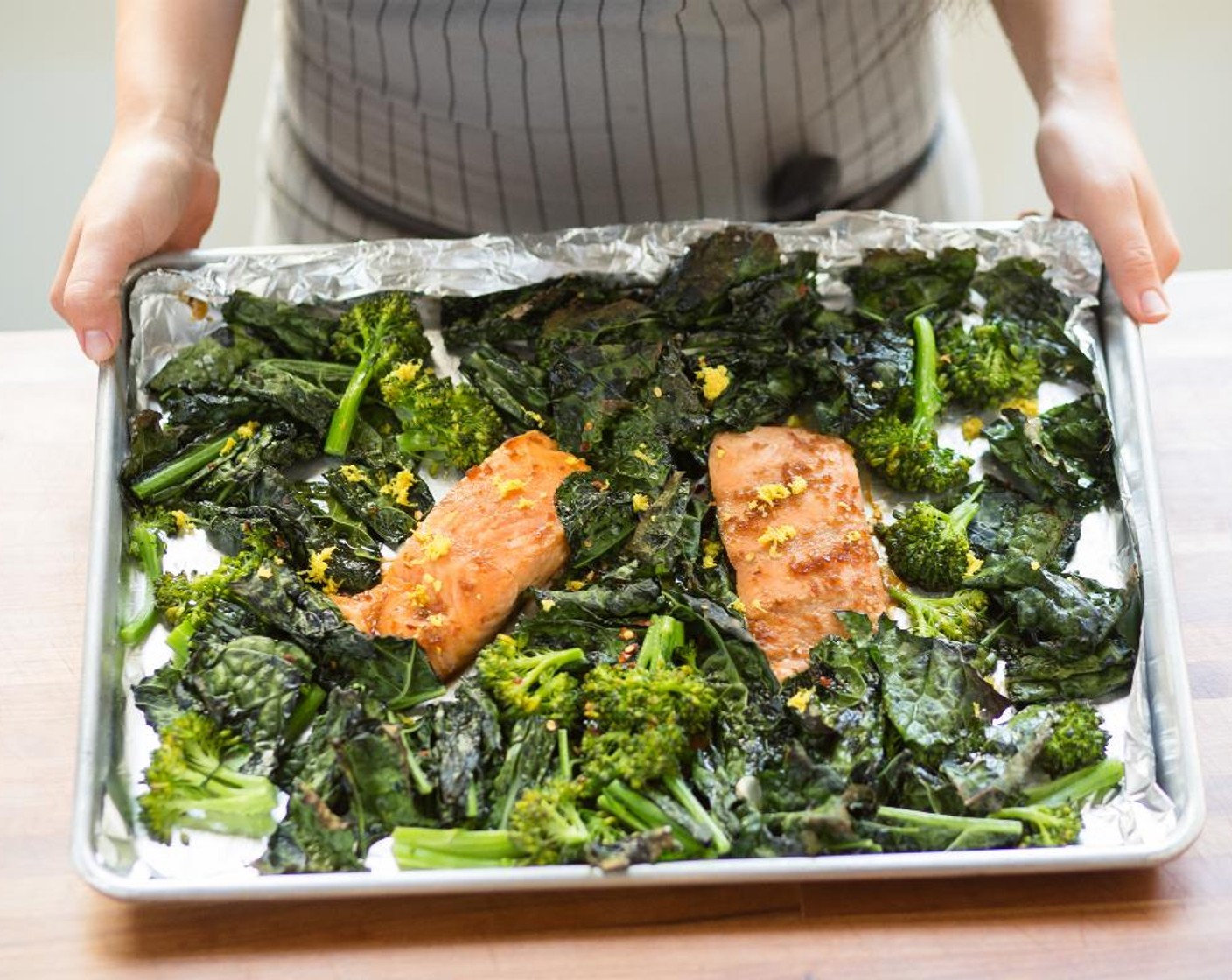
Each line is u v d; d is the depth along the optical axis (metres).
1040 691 0.95
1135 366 1.02
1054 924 0.89
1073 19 1.10
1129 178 1.05
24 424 1.05
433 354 1.05
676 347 1.03
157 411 1.02
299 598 0.95
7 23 1.48
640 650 0.95
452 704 0.93
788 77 1.08
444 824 0.90
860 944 0.89
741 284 1.05
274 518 0.99
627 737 0.91
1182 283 1.11
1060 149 1.07
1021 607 0.96
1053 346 1.05
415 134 1.10
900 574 0.99
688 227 1.05
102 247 1.01
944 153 1.19
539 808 0.89
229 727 0.92
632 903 0.90
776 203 1.14
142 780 0.92
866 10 1.08
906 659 0.94
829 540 0.98
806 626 0.96
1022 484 1.01
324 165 1.15
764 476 1.00
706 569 0.98
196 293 1.04
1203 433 1.05
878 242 1.06
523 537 0.97
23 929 0.89
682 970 0.88
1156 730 0.93
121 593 0.97
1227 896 0.90
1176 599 0.96
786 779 0.90
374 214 1.15
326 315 1.05
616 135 1.09
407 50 1.06
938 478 1.00
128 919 0.89
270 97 1.21
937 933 0.89
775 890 0.90
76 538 1.01
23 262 1.46
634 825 0.90
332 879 0.87
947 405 1.04
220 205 1.51
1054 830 0.90
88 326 1.00
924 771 0.91
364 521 1.00
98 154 1.47
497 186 1.12
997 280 1.06
